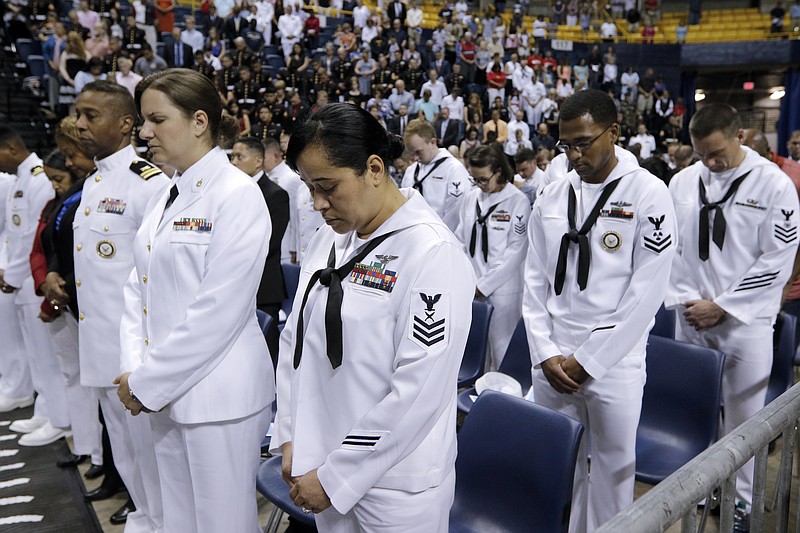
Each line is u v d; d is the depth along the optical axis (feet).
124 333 6.39
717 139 7.81
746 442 3.56
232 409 5.82
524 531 5.62
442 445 4.43
